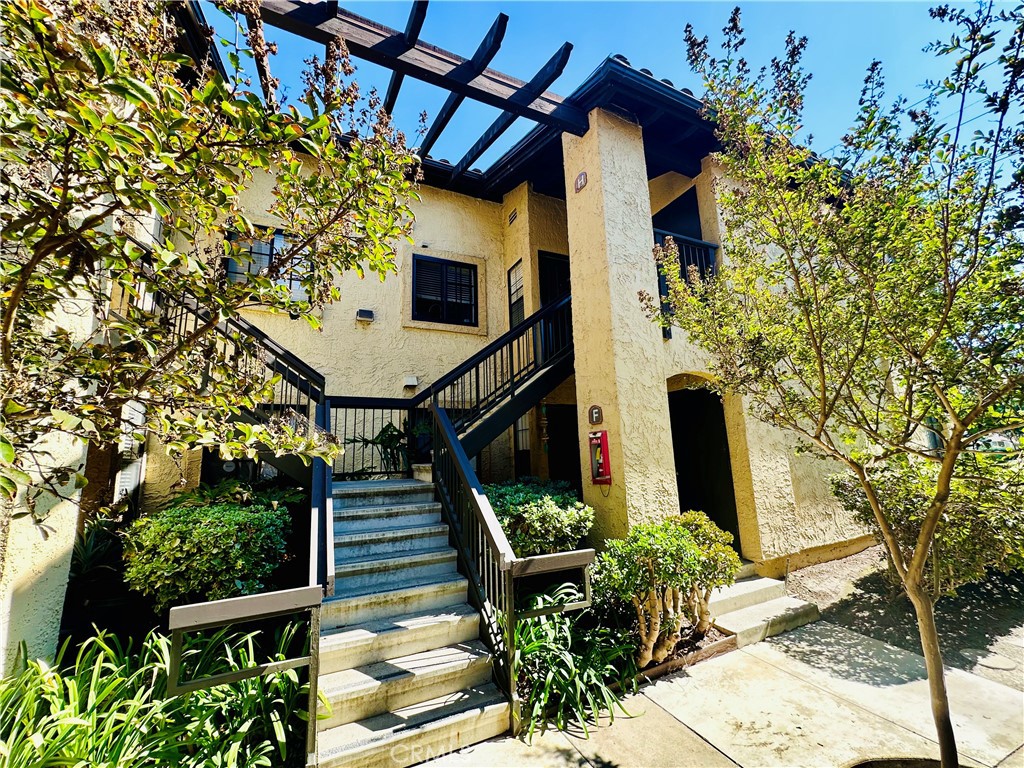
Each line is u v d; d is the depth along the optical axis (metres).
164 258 1.42
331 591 2.92
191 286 1.64
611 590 3.80
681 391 6.77
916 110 2.18
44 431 1.46
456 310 7.74
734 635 4.12
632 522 4.50
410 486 4.77
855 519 4.95
